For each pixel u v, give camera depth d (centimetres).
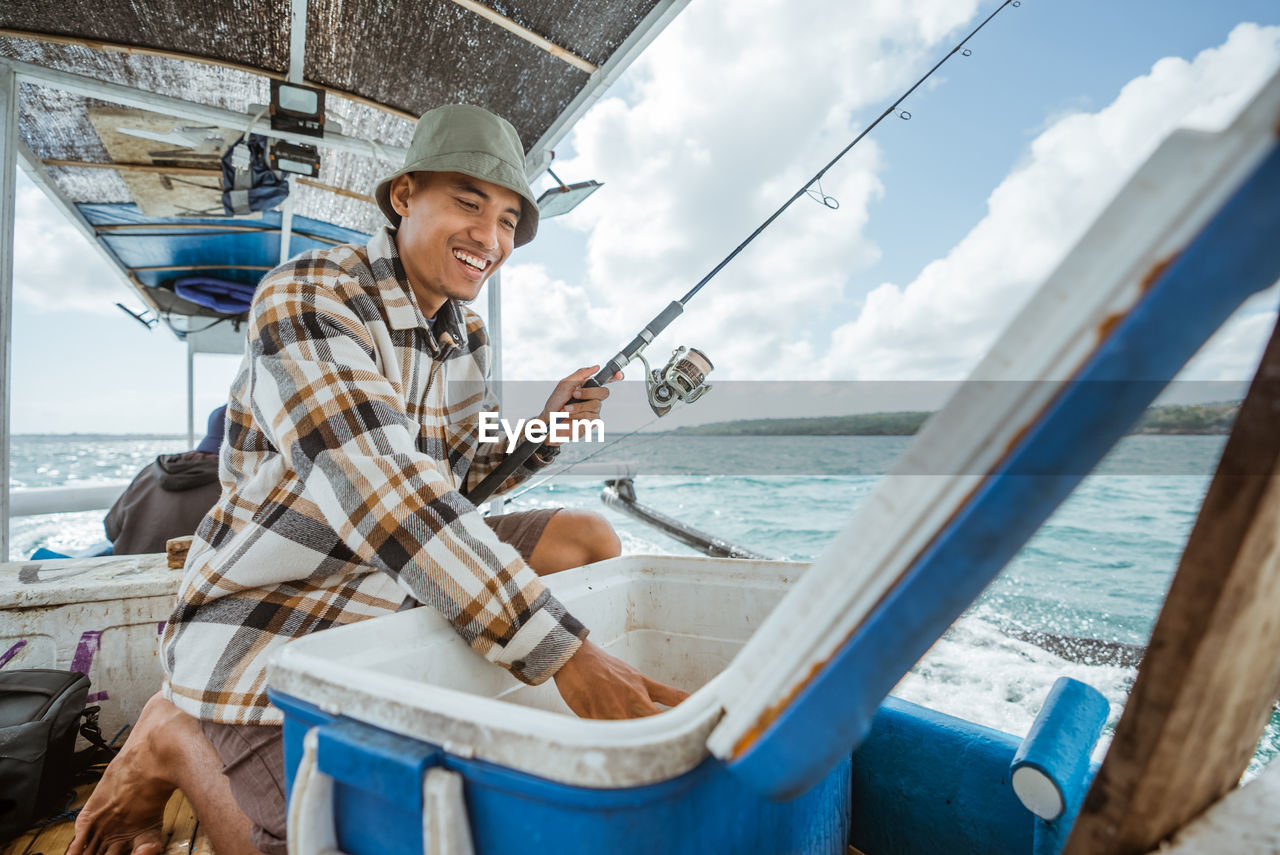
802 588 42
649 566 120
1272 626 37
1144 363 30
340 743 51
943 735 93
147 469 243
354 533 81
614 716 72
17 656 150
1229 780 42
